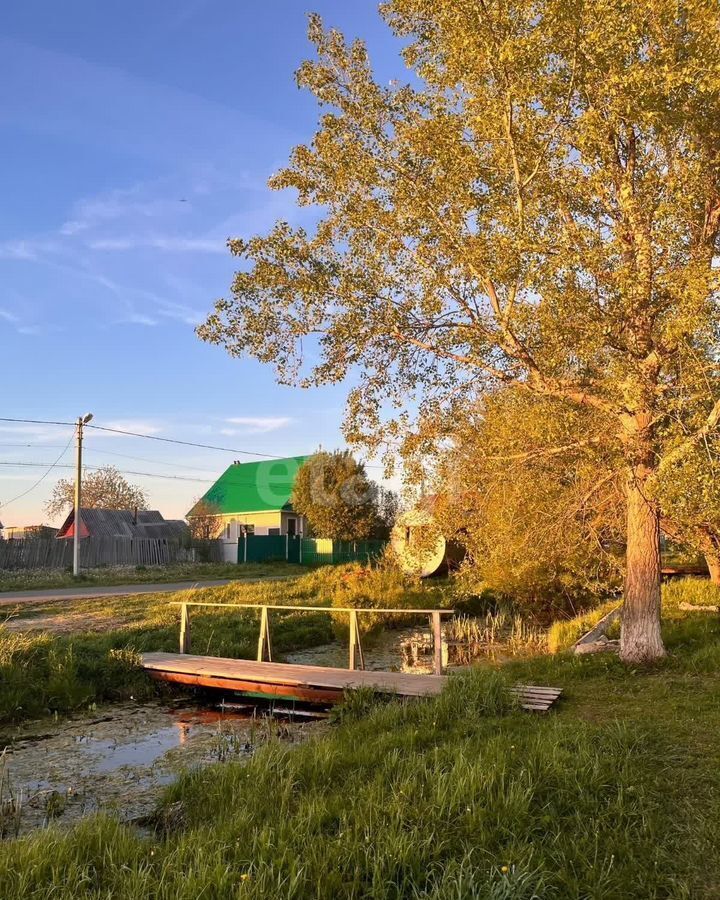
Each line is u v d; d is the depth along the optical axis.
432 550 13.65
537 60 7.45
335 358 9.77
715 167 8.46
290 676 9.86
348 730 7.36
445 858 4.07
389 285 9.23
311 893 3.77
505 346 8.98
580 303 7.95
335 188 9.30
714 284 6.94
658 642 9.49
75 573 28.94
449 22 8.17
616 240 7.79
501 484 12.14
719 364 7.45
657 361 8.38
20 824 5.66
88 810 5.96
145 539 37.06
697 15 6.95
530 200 8.84
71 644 11.50
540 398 9.49
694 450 7.40
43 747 8.08
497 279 8.09
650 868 3.97
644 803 4.78
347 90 9.45
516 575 14.39
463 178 8.77
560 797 4.85
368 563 25.50
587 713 7.42
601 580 15.27
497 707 7.65
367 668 12.34
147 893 3.76
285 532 44.84
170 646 13.06
